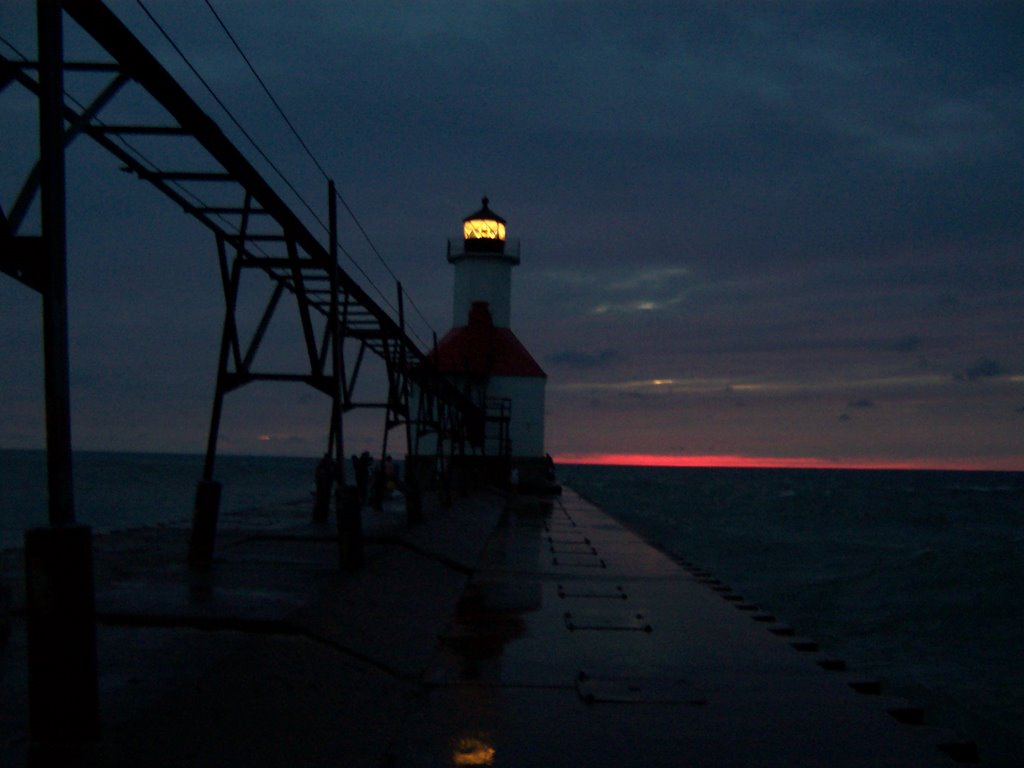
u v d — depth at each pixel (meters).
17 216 5.74
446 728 7.40
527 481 53.97
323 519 21.02
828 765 6.67
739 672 9.62
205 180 11.12
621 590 15.59
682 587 16.17
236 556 14.44
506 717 7.77
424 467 50.84
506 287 57.97
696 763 6.67
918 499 105.62
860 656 22.91
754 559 43.84
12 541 39.03
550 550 21.78
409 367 26.17
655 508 80.06
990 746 15.55
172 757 5.70
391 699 8.00
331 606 10.34
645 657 10.27
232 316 13.70
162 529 19.05
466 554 19.17
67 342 5.71
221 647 8.17
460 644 10.75
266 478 127.88
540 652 10.42
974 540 54.94
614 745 7.05
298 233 13.34
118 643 8.25
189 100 9.25
